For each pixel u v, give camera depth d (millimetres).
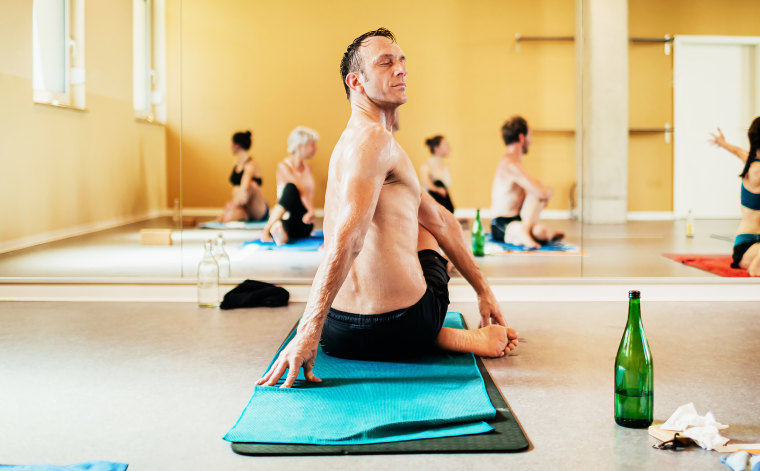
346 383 2037
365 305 2180
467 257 2523
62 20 6113
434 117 8789
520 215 5797
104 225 6883
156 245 5594
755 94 8203
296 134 6477
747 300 3414
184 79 8516
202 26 8461
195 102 8547
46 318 3031
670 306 3266
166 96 8523
